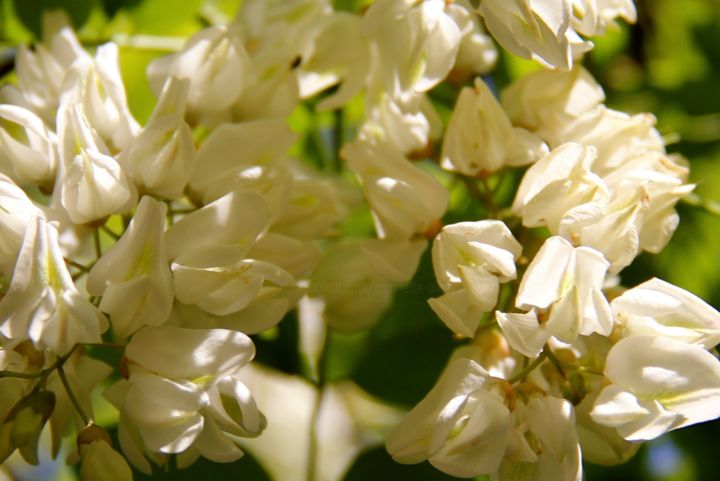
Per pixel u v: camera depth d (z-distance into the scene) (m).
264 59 0.40
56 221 0.36
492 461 0.36
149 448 0.36
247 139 0.39
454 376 0.36
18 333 0.35
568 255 0.36
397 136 0.41
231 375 0.37
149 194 0.38
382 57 0.39
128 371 0.36
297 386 0.48
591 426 0.37
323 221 0.39
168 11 0.45
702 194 0.46
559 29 0.36
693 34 0.49
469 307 0.37
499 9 0.37
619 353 0.36
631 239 0.36
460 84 0.42
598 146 0.39
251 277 0.37
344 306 0.41
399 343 0.41
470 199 0.42
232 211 0.37
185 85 0.38
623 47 0.49
